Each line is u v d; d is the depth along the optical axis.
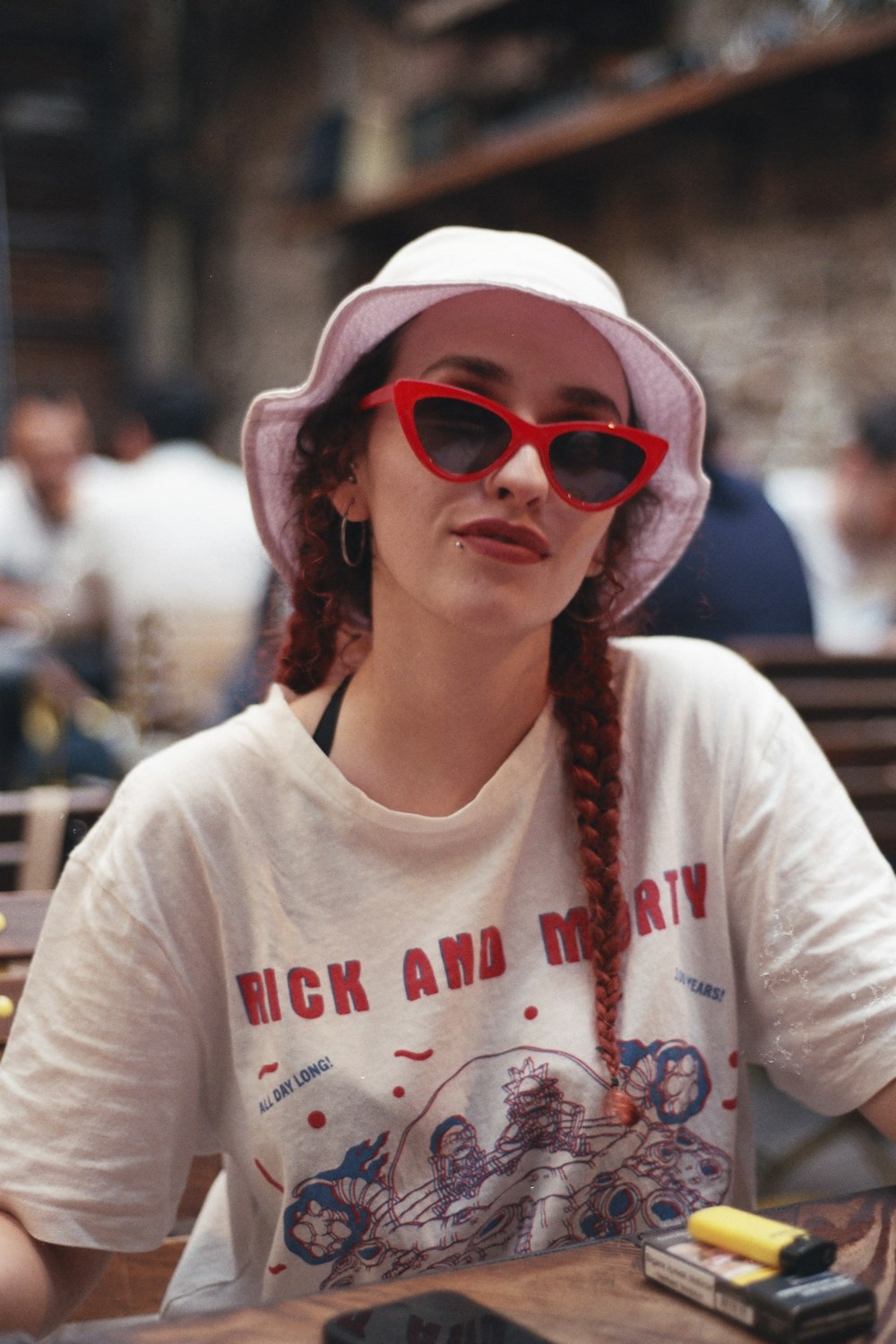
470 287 0.97
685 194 5.29
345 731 1.05
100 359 8.04
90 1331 0.77
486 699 1.02
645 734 1.10
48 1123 0.95
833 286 4.72
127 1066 0.97
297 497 1.10
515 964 1.02
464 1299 0.78
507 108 5.91
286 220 7.19
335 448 1.04
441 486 0.96
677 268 5.37
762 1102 2.65
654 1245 0.82
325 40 7.38
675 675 1.13
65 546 4.14
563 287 1.00
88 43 8.00
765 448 5.01
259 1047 1.00
